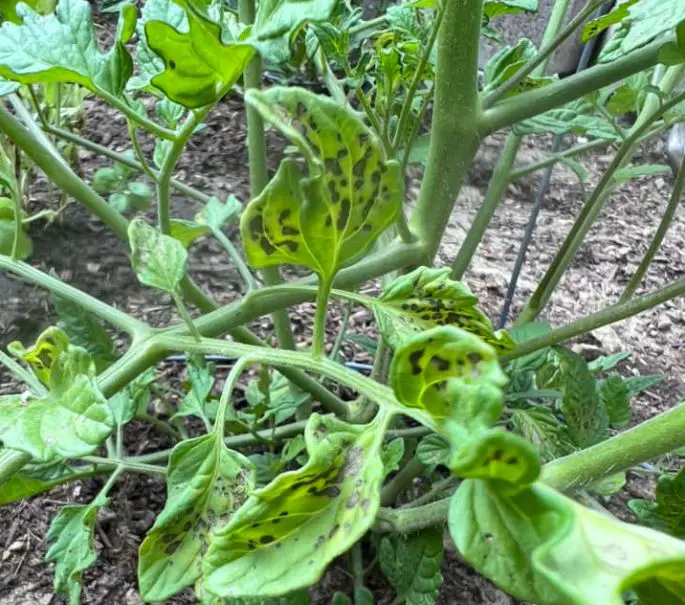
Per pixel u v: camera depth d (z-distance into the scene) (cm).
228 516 25
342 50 37
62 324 46
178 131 31
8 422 22
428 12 49
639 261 92
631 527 13
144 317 72
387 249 39
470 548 14
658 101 49
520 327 47
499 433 13
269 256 22
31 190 78
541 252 91
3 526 52
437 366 16
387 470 28
